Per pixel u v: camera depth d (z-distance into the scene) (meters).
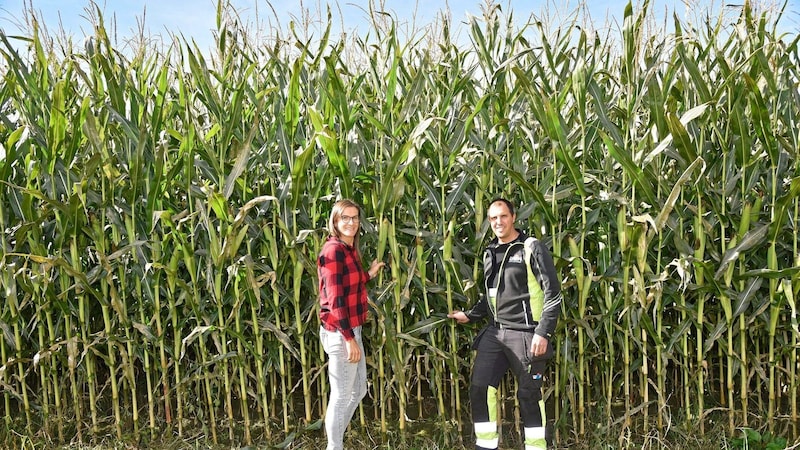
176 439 3.48
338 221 2.99
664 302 3.40
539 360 3.00
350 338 2.95
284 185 3.34
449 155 3.28
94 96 3.37
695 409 3.53
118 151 3.47
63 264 3.13
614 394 3.76
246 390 3.57
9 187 3.36
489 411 3.12
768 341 3.69
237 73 3.80
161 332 3.43
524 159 3.70
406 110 3.32
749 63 3.20
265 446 3.44
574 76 3.25
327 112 3.34
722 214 3.21
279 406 3.91
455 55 3.63
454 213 3.43
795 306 3.20
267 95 3.70
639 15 3.17
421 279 3.38
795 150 3.22
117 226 3.36
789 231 3.32
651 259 3.46
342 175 3.22
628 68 3.22
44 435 3.50
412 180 3.39
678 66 3.12
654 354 3.52
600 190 3.42
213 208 3.19
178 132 3.47
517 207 3.58
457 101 3.45
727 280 3.24
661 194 3.37
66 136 3.42
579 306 3.30
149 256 3.43
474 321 3.31
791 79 3.30
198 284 3.54
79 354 3.57
